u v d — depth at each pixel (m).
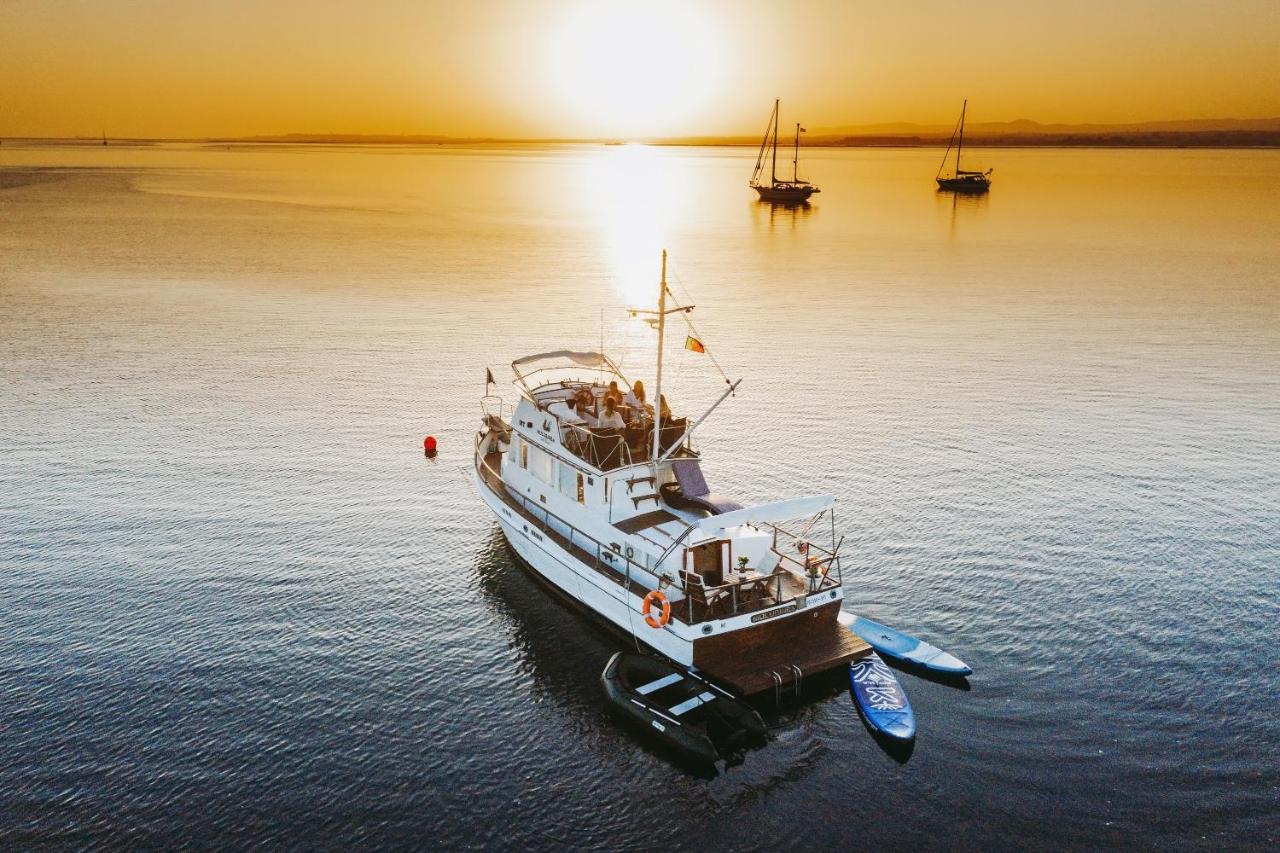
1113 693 31.28
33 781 26.67
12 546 40.75
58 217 168.62
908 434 56.19
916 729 29.58
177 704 30.33
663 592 32.44
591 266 120.62
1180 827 25.33
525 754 28.55
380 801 26.33
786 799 26.75
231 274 110.50
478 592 38.38
